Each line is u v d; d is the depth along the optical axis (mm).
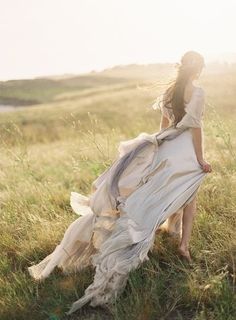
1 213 7750
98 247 5336
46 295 5117
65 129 27000
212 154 8914
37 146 19812
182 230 5340
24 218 7090
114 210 5254
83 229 5449
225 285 4574
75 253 5539
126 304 4660
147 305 4578
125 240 4938
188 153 5227
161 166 5207
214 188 6781
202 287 4613
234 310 4359
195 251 5434
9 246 6422
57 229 6465
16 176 9938
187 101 5266
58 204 7871
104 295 4883
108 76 85188
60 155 13602
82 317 4836
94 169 8680
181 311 4629
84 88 75188
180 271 5172
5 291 5301
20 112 43406
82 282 5246
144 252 4930
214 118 8781
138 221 5051
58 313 4840
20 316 4914
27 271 5773
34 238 6441
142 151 5316
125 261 4883
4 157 11688
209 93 27266
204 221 5973
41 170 10641
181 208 5230
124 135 14031
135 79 79562
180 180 5168
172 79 5441
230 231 5480
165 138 5309
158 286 4828
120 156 5461
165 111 5457
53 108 44062
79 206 5723
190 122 5195
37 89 71438
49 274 5449
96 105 40875
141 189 5164
